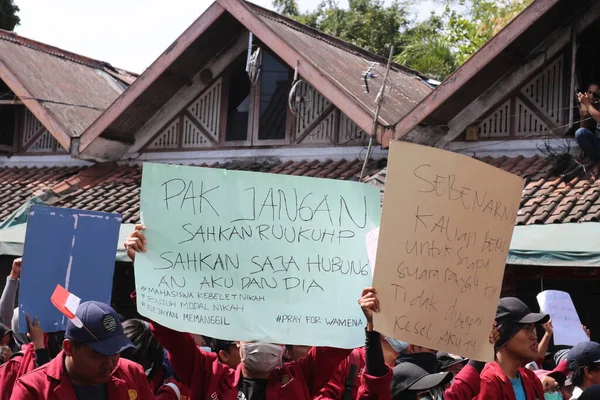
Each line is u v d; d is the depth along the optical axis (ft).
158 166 14.21
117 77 61.72
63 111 49.85
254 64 41.09
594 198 32.65
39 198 44.52
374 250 14.85
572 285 34.65
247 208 14.61
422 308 14.25
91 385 13.08
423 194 14.26
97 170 47.98
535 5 35.09
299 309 14.56
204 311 14.05
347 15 83.61
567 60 36.99
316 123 43.24
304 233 14.85
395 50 81.20
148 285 13.82
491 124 38.73
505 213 15.38
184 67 45.14
